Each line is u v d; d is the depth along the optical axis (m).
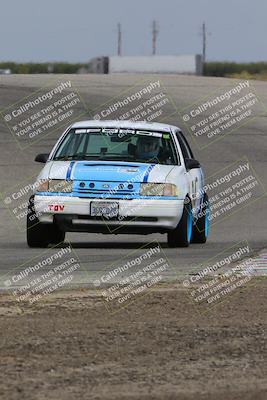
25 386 16.67
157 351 19.42
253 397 16.08
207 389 16.55
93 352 19.25
